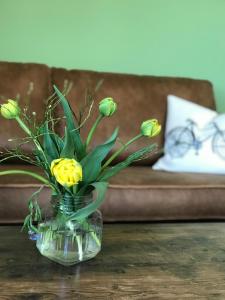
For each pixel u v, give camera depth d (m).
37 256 0.54
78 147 0.50
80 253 0.52
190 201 1.00
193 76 1.57
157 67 1.53
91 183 0.50
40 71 1.22
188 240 0.65
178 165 1.15
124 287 0.47
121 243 0.61
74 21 1.43
